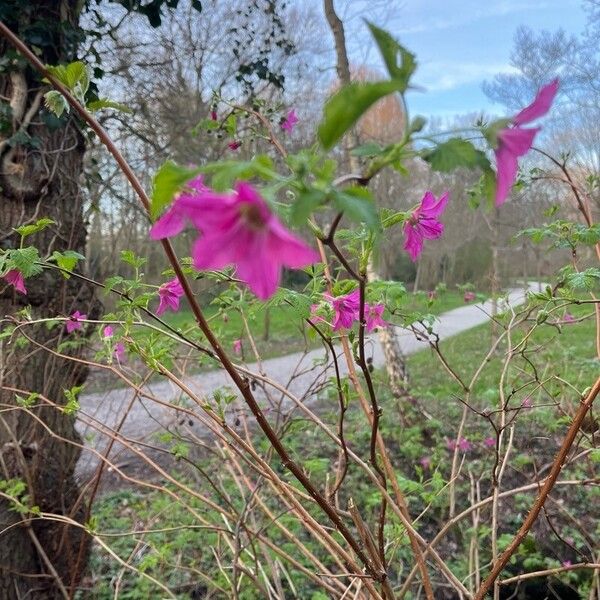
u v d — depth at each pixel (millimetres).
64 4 2953
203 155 7363
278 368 8141
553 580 3254
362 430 4555
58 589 3008
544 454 4004
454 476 2088
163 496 3963
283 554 1887
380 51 592
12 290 2738
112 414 5852
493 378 5336
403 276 21250
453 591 3098
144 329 1985
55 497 2971
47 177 2867
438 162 638
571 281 1634
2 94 2779
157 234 904
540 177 2229
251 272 687
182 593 3068
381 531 1486
